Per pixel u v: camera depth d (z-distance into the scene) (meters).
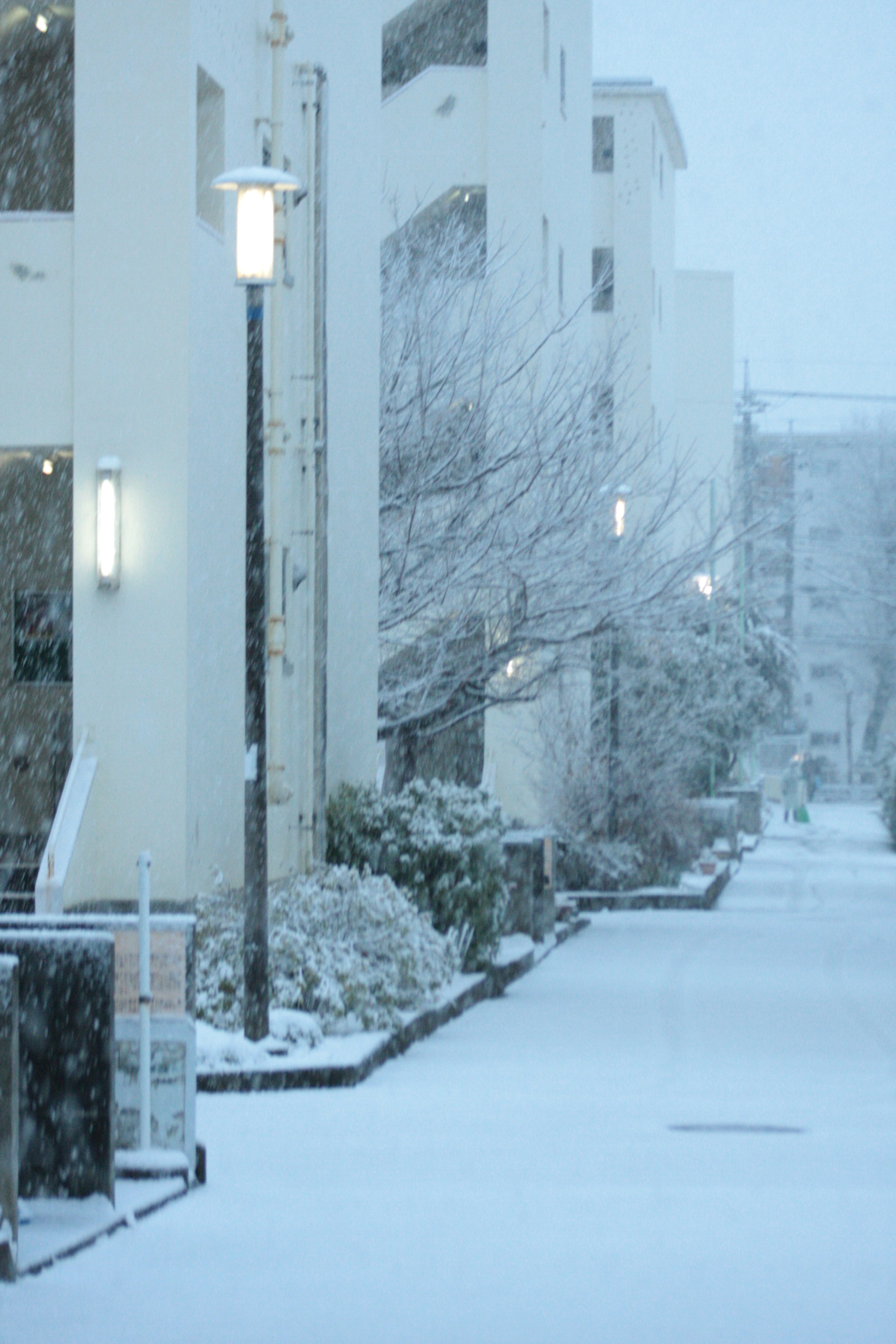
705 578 40.78
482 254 34.47
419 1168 9.48
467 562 27.55
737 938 30.00
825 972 24.00
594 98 54.31
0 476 24.11
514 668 29.59
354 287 24.98
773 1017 18.92
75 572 17.56
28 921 9.18
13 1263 6.90
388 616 27.98
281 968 15.88
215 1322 6.06
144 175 17.55
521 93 35.41
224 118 18.67
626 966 25.31
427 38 36.69
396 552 28.08
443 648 28.23
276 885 19.69
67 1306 6.39
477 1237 7.43
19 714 24.34
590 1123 11.29
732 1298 6.25
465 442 28.47
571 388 29.23
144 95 17.53
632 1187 8.70
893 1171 9.22
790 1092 13.02
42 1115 8.27
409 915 18.00
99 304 17.59
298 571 20.86
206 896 16.88
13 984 7.18
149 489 17.48
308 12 22.14
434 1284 6.56
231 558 19.12
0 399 17.75
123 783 17.39
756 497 58.56
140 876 9.48
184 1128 9.38
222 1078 13.55
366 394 25.75
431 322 29.36
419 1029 17.20
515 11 35.47
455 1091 13.36
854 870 50.34
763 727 57.47
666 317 60.94
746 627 67.75
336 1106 12.58
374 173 26.33
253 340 14.81
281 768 19.67
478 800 22.62
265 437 19.69
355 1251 7.21
